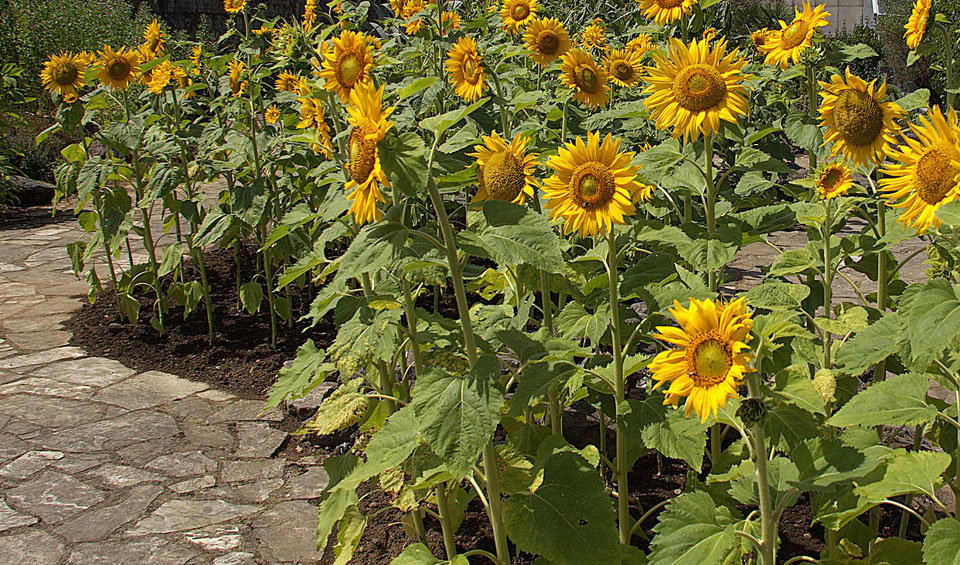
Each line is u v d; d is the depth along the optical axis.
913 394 2.00
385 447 2.24
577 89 3.56
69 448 3.97
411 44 5.43
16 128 11.31
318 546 2.63
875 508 2.71
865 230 3.06
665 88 2.79
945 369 2.05
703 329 1.71
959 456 1.96
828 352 2.62
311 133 3.18
